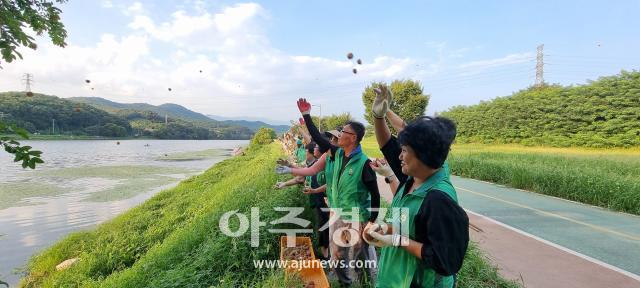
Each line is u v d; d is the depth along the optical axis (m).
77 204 16.67
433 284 1.98
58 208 15.77
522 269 5.39
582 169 12.69
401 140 1.96
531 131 29.02
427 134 1.83
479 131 35.19
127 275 5.87
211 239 5.59
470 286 4.07
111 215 14.63
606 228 7.70
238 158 33.69
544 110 28.03
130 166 34.75
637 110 21.47
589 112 24.50
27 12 3.19
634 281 4.97
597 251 6.22
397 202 2.15
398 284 2.05
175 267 5.41
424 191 1.92
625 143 22.19
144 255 7.71
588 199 10.55
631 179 10.60
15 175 26.94
